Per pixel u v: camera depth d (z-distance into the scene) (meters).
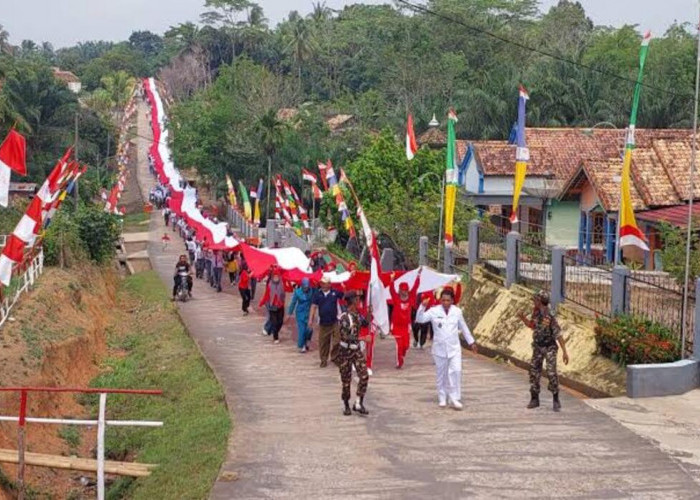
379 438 13.60
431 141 64.19
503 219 45.19
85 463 13.98
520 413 14.86
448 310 15.33
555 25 97.06
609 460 12.41
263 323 26.58
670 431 13.79
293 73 116.38
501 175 44.06
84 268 34.38
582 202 37.78
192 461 13.19
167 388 19.25
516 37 92.88
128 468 13.69
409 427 14.17
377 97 86.88
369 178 43.31
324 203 47.19
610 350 17.39
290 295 31.84
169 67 151.00
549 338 15.02
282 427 14.36
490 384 17.22
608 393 16.34
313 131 74.88
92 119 93.56
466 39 91.44
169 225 70.56
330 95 111.50
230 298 33.16
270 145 70.69
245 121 75.88
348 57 116.75
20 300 24.39
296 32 115.06
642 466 12.16
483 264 25.08
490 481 11.66
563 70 64.88
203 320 27.70
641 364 16.33
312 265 26.52
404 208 35.19
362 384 14.98
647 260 32.06
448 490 11.37
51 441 17.58
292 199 49.53
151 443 15.75
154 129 107.31
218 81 85.12
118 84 159.12
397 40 91.75
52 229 32.62
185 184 70.75
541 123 62.25
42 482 15.89
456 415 14.84
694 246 24.03
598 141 45.81
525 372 18.53
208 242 35.62
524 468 12.13
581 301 20.02
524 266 23.30
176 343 24.31
